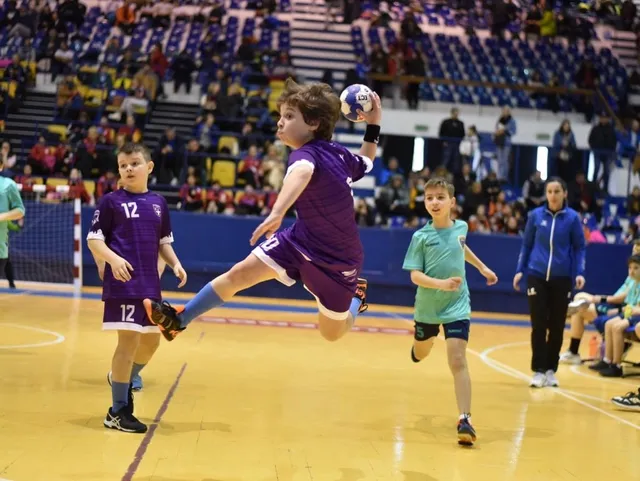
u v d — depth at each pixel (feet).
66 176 57.31
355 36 81.87
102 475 12.00
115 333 29.58
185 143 58.59
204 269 51.62
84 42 76.33
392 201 57.93
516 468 14.03
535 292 24.07
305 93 12.82
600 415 19.85
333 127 13.10
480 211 55.98
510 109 75.20
